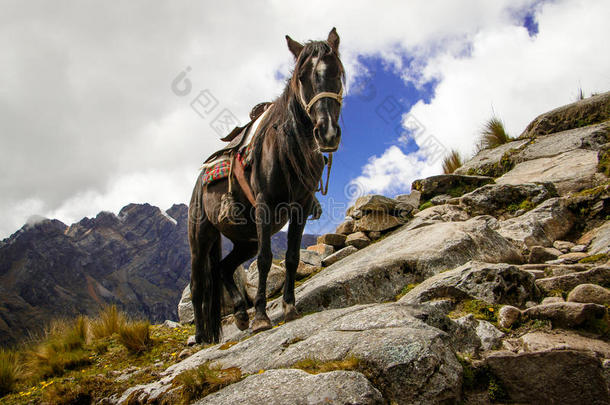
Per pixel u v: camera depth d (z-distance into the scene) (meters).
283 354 2.46
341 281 3.78
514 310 2.67
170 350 4.68
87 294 143.50
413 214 6.82
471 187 6.80
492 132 8.88
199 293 4.51
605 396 1.89
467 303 3.05
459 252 3.95
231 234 4.13
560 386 1.98
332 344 2.29
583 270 3.37
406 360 1.94
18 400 3.79
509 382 2.09
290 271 3.54
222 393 2.24
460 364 2.12
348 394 1.78
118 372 3.94
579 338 2.30
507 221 4.97
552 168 6.07
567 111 7.45
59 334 5.37
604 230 4.14
